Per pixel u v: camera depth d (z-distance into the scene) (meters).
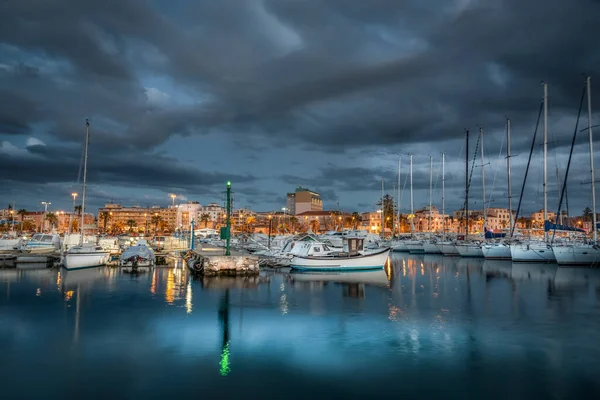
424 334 20.47
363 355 17.22
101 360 16.48
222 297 31.02
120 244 72.69
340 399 13.19
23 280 39.78
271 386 14.09
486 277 44.25
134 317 24.05
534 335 20.38
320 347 18.30
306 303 28.73
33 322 22.70
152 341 19.08
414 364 16.20
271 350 17.81
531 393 13.72
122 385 14.12
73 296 31.06
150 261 52.75
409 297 31.34
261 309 26.58
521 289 35.53
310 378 14.81
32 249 60.19
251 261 45.00
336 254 51.56
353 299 30.38
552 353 17.61
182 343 18.78
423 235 106.25
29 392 13.54
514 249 60.34
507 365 16.17
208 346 18.34
